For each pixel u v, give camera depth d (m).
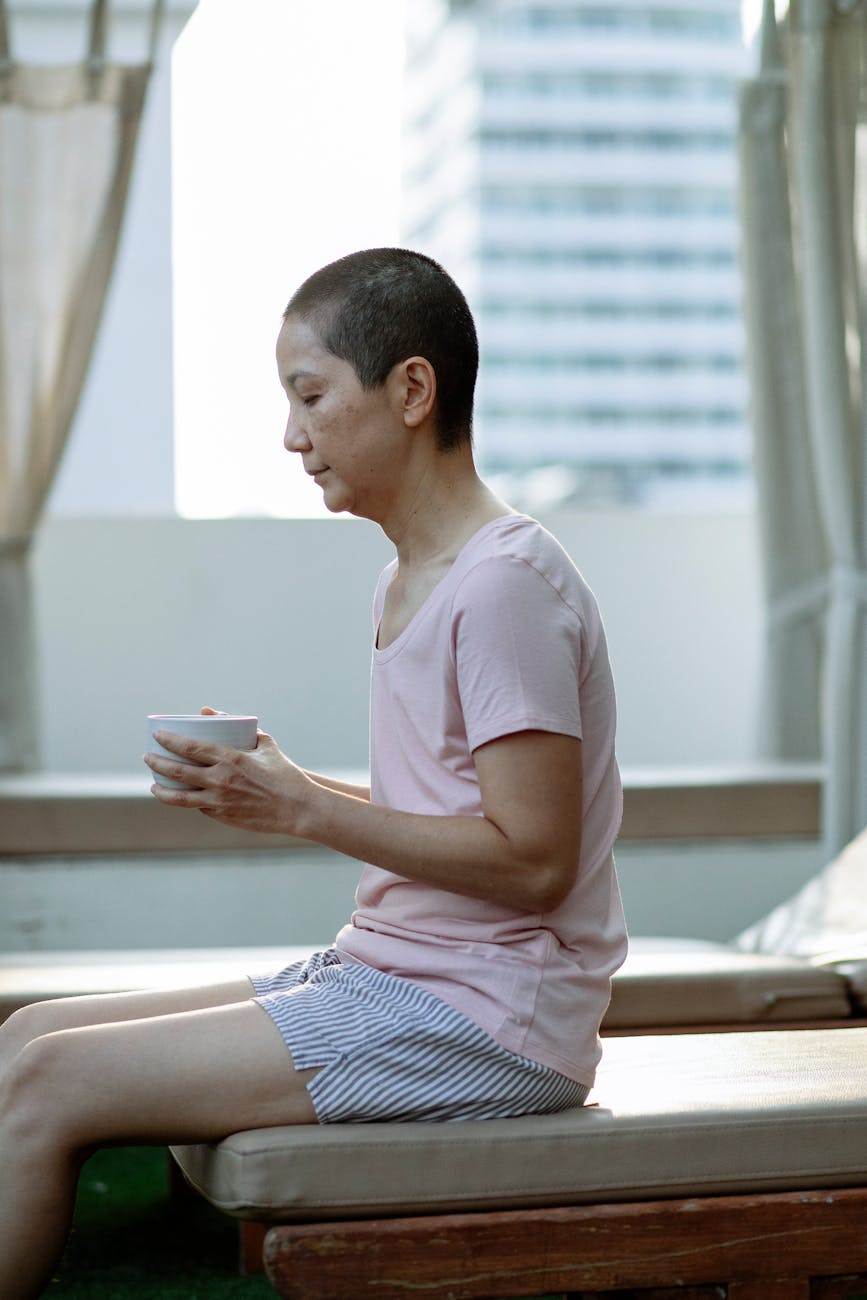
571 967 1.51
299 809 1.45
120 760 4.30
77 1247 2.34
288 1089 1.44
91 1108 1.40
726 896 3.71
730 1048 1.84
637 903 3.66
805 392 4.18
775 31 4.10
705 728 4.60
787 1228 1.49
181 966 2.47
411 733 1.52
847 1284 1.52
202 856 3.50
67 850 3.44
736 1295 1.48
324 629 4.40
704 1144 1.48
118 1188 2.68
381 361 1.50
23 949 3.43
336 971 1.55
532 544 1.48
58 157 3.78
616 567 4.56
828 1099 1.55
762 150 4.13
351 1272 1.39
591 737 1.53
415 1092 1.45
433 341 1.52
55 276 3.80
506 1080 1.47
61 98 3.78
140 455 5.06
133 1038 1.43
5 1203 1.39
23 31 4.68
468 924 1.50
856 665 3.69
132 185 3.85
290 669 4.38
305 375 1.52
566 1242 1.44
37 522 3.88
